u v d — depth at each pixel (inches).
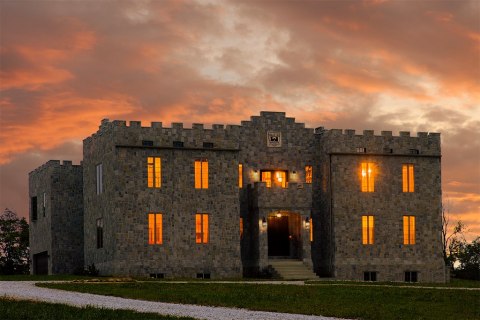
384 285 2092.8
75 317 1172.5
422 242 2861.7
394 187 2849.4
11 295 1553.9
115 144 2564.0
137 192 2576.3
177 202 2615.7
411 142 2891.2
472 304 1579.7
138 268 2549.2
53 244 3048.7
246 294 1684.3
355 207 2795.3
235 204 2677.2
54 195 3078.2
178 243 2603.3
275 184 2812.5
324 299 1631.4
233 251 2657.5
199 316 1235.9
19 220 4106.8
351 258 2765.7
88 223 2832.2
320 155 2871.6
